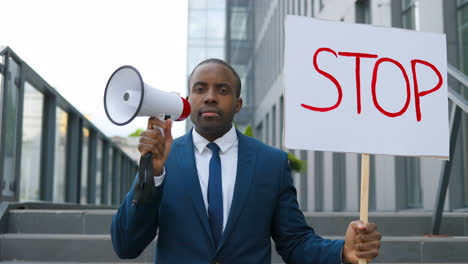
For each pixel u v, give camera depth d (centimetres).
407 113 179
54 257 379
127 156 1340
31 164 591
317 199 1288
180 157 172
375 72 180
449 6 643
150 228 162
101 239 380
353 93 177
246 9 2388
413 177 764
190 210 164
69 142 782
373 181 917
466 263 346
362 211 163
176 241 163
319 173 1302
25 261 379
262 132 2166
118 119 140
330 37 180
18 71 513
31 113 584
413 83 182
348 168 1000
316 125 173
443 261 362
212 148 175
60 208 592
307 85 175
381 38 183
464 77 365
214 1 2398
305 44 178
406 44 185
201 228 163
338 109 175
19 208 464
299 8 1509
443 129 181
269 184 171
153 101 141
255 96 2300
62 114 737
